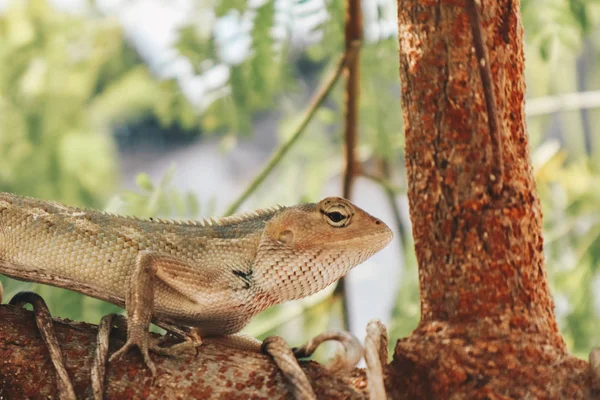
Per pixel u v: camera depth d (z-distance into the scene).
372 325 0.39
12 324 0.40
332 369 0.39
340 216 0.42
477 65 0.39
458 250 0.39
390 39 0.57
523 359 0.38
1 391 0.39
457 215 0.39
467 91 0.39
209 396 0.39
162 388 0.39
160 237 0.42
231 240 0.42
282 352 0.39
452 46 0.39
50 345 0.39
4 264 0.41
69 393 0.39
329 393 0.39
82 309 0.51
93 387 0.39
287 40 0.58
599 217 0.58
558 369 0.38
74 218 0.42
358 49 0.54
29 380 0.39
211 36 0.58
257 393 0.39
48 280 0.41
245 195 0.55
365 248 0.42
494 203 0.39
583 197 0.58
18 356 0.39
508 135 0.39
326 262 0.42
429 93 0.39
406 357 0.39
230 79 0.58
